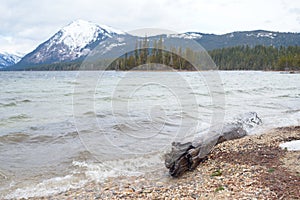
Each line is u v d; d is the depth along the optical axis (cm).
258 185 504
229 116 1240
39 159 761
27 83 3938
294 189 473
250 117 1162
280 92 2608
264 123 1189
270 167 595
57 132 1041
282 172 560
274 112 1488
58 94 2409
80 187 593
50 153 809
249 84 3488
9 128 1115
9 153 809
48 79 4856
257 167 602
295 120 1264
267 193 467
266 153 700
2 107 1711
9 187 594
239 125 992
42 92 2603
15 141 934
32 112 1505
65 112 1496
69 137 966
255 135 941
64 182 619
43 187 595
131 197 520
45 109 1614
